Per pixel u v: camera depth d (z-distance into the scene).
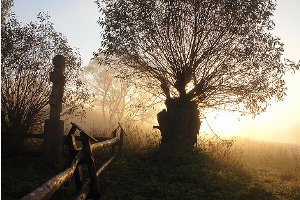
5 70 12.95
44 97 13.70
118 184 10.29
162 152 15.52
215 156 16.00
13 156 11.19
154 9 17.00
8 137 11.15
